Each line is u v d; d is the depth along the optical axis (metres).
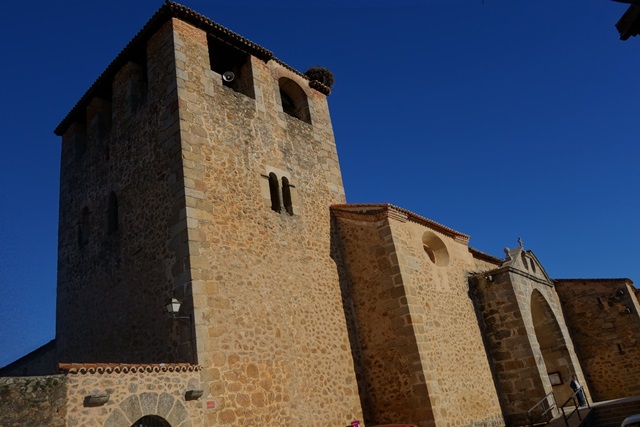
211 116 14.00
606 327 25.41
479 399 15.75
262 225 13.79
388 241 15.45
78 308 15.18
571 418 15.62
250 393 11.10
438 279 16.94
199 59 14.71
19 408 7.23
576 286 26.64
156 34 15.13
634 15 5.29
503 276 18.53
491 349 18.09
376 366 14.63
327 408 12.99
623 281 25.58
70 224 17.06
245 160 14.37
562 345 21.02
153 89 14.54
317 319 14.08
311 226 15.66
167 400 9.25
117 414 8.33
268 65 17.45
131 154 14.70
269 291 12.95
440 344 15.20
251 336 11.82
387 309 14.88
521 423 16.70
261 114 15.88
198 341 10.59
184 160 12.60
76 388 7.97
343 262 16.20
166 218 12.52
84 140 18.83
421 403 13.50
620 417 16.41
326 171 17.67
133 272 13.14
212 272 11.75
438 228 18.25
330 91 20.20
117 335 13.06
